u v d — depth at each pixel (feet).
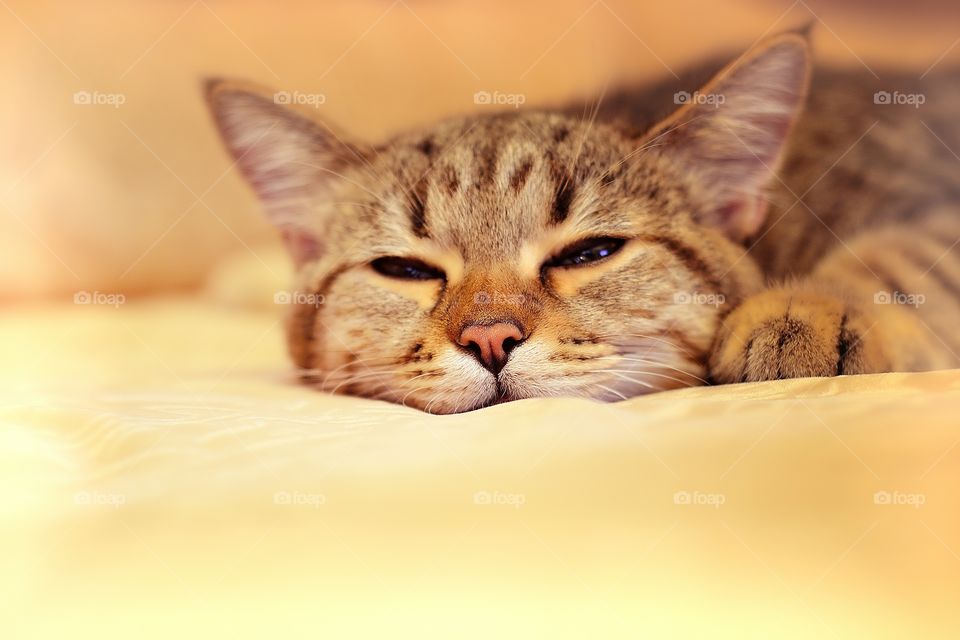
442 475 0.83
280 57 1.75
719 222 1.12
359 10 1.71
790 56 1.08
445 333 1.02
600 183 1.05
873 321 0.99
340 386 1.09
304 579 0.77
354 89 1.71
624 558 0.78
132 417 0.95
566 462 0.84
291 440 0.89
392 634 0.74
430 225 1.06
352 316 1.08
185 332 1.64
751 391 0.94
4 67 1.83
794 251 1.17
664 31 1.54
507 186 1.05
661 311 1.03
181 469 0.85
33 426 0.93
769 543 0.78
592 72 1.56
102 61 1.86
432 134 1.16
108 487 0.84
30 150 1.89
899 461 0.82
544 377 1.00
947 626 0.74
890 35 1.48
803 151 1.23
